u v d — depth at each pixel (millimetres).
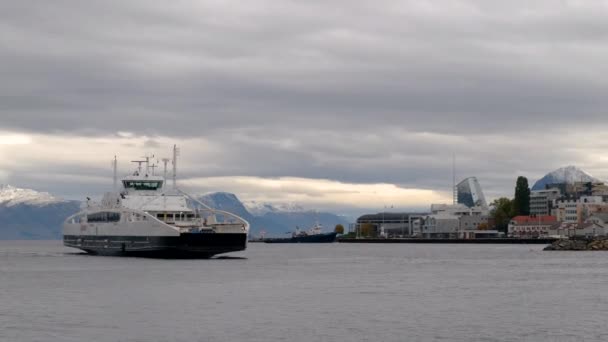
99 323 85562
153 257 190500
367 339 76875
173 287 122375
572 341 75938
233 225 176750
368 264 198875
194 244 174125
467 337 77938
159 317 89688
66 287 122875
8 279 140125
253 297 109250
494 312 94625
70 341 75438
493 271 167500
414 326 84125
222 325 84312
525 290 121125
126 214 192000
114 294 112438
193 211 189625
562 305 101500
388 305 101000
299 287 124500
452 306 100062
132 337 77562
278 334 79312
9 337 77312
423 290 120562
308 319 88500
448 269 175625
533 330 81812
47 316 90438
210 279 136875
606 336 78500
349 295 112812
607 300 107125
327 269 173750
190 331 80750
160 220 180375
